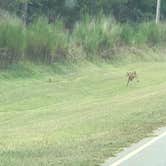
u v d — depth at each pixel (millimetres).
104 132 24172
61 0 88688
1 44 48625
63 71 53125
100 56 62219
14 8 77250
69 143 21406
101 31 64438
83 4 91500
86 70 55969
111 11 96000
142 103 35219
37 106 37625
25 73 48844
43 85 46094
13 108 36312
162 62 72125
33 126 27109
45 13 87000
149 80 52750
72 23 89188
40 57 53031
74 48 58625
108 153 19406
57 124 27266
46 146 20797
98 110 32688
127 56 67000
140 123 26656
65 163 17594
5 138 23234
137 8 104188
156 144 21562
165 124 26531
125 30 70438
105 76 53812
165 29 81688
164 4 114062
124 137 22766
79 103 38188
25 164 17469
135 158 18859
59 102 39906
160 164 18016
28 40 51938
